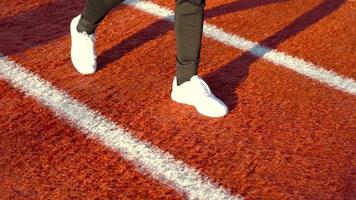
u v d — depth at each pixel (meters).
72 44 2.98
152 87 2.89
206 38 3.48
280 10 3.94
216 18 3.77
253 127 2.62
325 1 4.13
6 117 2.58
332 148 2.50
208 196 2.16
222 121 2.65
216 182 2.24
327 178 2.29
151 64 3.12
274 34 3.59
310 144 2.52
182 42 2.57
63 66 3.05
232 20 3.75
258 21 3.76
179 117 2.66
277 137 2.55
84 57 2.94
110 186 2.19
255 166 2.35
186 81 2.69
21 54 3.14
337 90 2.99
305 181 2.27
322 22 3.79
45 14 3.62
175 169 2.30
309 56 3.34
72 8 3.73
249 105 2.79
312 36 3.59
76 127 2.54
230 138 2.53
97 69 3.04
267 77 3.07
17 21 3.51
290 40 3.52
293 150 2.47
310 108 2.80
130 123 2.59
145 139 2.49
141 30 3.51
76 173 2.25
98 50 3.23
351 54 3.39
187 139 2.50
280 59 3.28
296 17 3.85
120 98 2.79
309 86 3.01
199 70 3.09
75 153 2.37
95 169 2.28
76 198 2.12
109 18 3.64
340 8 4.02
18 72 2.96
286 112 2.75
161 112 2.69
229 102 2.81
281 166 2.36
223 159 2.38
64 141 2.44
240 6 3.97
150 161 2.35
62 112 2.64
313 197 2.18
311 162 2.39
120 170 2.28
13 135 2.46
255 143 2.50
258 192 2.20
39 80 2.90
